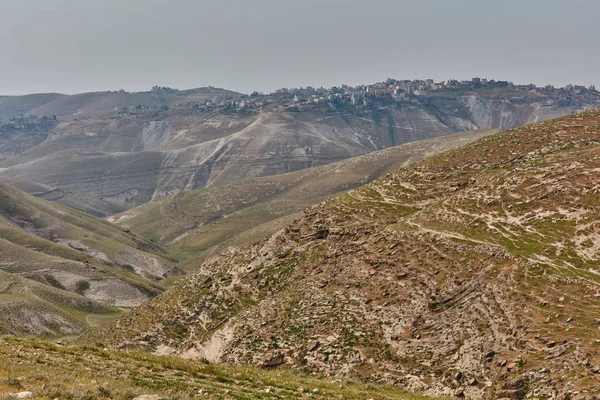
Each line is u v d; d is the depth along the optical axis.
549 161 81.94
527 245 61.28
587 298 48.69
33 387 24.08
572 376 40.38
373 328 59.28
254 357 63.09
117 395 24.75
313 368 56.94
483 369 46.38
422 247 69.94
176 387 31.28
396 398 39.38
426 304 59.19
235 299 86.69
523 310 50.56
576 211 64.19
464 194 81.38
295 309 70.38
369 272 70.38
